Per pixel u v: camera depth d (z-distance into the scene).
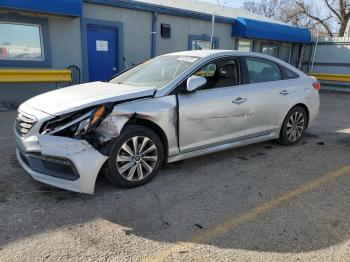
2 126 6.60
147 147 3.81
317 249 2.70
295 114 5.54
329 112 9.60
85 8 9.64
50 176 3.39
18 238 2.78
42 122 3.36
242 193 3.73
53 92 4.13
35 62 9.11
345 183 4.07
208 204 3.46
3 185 3.77
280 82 5.26
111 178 3.59
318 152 5.32
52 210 3.25
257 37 13.73
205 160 4.79
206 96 4.21
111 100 3.52
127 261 2.52
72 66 9.73
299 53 17.27
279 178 4.19
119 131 3.50
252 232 2.94
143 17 10.94
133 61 11.08
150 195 3.62
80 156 3.26
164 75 4.27
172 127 3.94
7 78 8.34
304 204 3.49
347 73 16.02
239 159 4.88
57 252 2.61
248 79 4.79
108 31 10.35
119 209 3.30
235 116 4.54
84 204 3.39
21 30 8.77
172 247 2.71
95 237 2.82
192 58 4.47
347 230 2.99
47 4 8.16
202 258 2.57
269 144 5.70
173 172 4.29
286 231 2.96
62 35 9.41
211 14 12.56
